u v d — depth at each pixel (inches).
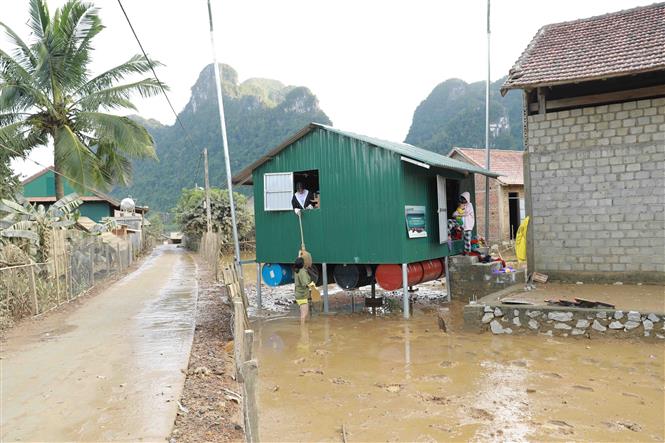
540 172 511.8
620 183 477.1
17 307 413.4
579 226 494.6
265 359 338.0
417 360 320.8
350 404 247.1
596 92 525.3
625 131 474.9
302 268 464.1
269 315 513.0
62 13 719.1
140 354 301.4
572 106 512.4
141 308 478.9
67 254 530.9
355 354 342.6
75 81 756.6
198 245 1557.6
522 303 386.3
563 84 516.4
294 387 276.1
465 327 393.1
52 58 720.3
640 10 552.7
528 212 517.0
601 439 201.9
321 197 507.2
